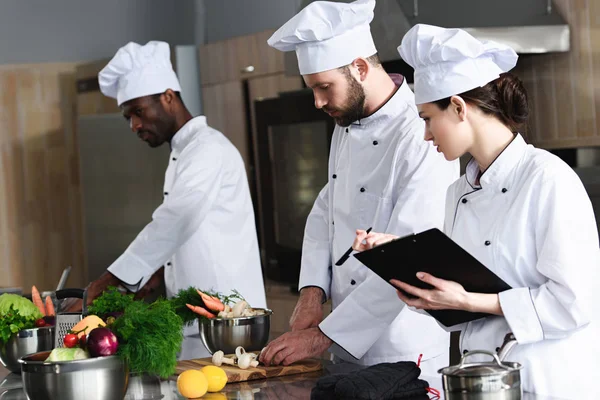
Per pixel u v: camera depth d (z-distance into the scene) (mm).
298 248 4082
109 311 2244
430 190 2215
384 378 1712
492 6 3549
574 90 3555
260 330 2291
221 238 3230
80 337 1826
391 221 2236
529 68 3715
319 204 2621
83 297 2205
